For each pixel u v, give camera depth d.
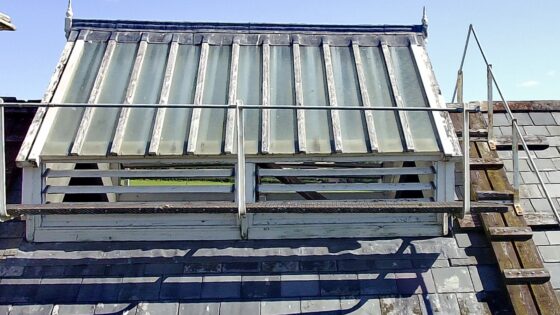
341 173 4.30
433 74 4.84
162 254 4.19
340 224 4.38
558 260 4.24
